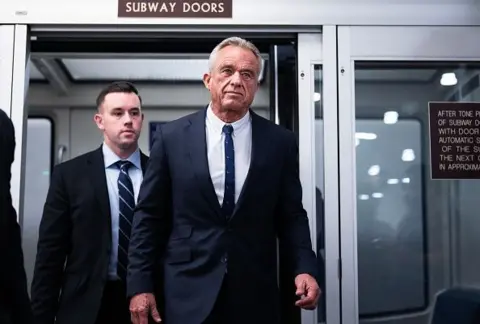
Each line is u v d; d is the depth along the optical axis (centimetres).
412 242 327
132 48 379
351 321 320
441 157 330
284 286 312
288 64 356
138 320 248
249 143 258
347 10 332
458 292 325
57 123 560
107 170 318
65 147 559
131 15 328
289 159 263
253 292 248
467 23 333
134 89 324
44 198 555
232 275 246
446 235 328
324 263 323
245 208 249
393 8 333
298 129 332
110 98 317
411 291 326
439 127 332
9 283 185
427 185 329
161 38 340
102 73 543
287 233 263
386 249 327
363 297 324
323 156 328
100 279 298
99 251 302
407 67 334
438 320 324
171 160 256
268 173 253
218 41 345
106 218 305
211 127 259
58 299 306
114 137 315
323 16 331
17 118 323
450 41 333
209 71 259
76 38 338
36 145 559
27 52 329
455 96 333
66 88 558
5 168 186
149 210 258
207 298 242
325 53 330
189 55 416
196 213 251
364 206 328
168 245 255
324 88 329
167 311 246
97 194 306
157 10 328
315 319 323
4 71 325
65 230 307
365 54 331
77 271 301
